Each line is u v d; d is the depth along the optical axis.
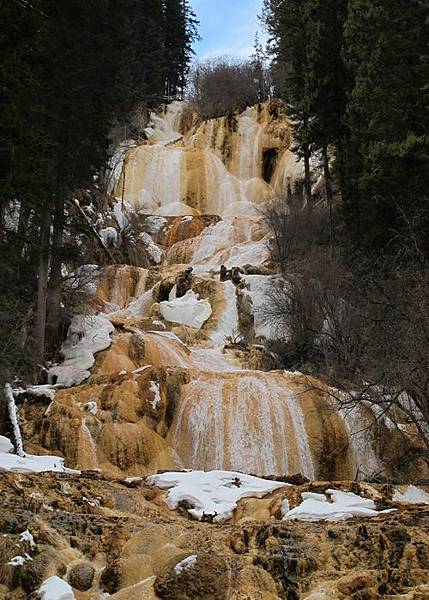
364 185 20.38
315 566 6.45
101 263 31.28
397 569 6.32
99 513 8.16
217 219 38.19
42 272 17.94
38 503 7.55
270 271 27.34
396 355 14.15
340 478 15.63
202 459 15.59
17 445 11.99
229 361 21.30
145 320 24.28
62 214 18.92
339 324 18.47
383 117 20.36
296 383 16.72
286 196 35.59
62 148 17.91
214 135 48.19
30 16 13.66
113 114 22.58
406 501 9.70
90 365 18.39
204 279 27.70
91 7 17.92
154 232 38.34
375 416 15.86
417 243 18.38
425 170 19.31
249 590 5.95
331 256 21.83
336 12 26.59
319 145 27.84
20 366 16.53
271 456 15.53
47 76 17.16
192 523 8.47
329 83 26.12
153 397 16.06
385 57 20.45
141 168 43.53
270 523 7.49
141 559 6.36
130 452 14.59
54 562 6.31
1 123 12.92
